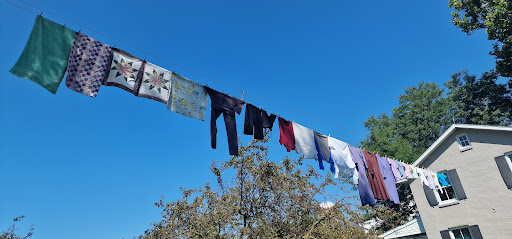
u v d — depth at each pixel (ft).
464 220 45.09
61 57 14.37
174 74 18.53
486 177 45.03
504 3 52.42
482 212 43.88
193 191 34.04
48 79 13.73
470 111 93.20
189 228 30.32
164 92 17.66
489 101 89.86
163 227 32.24
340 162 25.98
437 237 46.91
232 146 19.51
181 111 18.16
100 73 15.31
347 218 28.91
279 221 31.63
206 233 29.84
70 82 14.25
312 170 36.14
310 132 25.00
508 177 43.11
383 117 102.99
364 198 25.73
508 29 52.85
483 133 47.42
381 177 28.78
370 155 29.22
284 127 23.41
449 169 49.03
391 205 72.69
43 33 14.15
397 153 76.38
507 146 44.55
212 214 30.73
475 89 90.12
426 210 49.24
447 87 100.27
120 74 16.10
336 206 28.40
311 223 30.68
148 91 16.97
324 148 25.32
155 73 17.57
